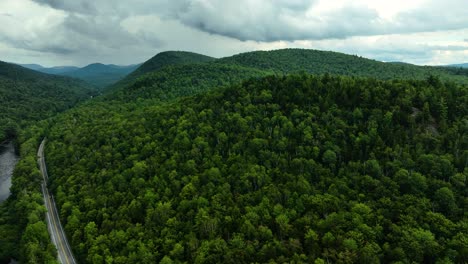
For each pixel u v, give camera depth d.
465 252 76.94
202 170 134.38
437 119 133.62
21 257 105.12
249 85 193.38
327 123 142.50
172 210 113.44
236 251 89.12
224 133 152.38
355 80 177.75
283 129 145.75
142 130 179.50
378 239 87.81
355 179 111.31
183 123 169.25
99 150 169.12
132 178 135.12
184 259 95.44
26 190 147.50
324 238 87.50
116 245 103.50
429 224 89.00
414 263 76.75
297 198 106.94
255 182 120.81
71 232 116.12
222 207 109.69
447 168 107.19
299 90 169.88
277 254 87.06
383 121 134.62
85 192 134.25
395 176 107.69
